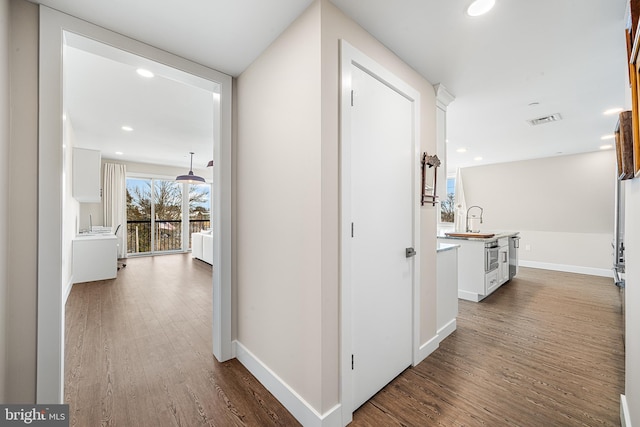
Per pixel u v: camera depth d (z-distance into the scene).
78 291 3.97
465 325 2.84
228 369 2.01
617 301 3.62
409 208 2.06
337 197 1.47
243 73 2.11
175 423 1.49
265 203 1.83
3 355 1.27
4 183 1.26
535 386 1.81
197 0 1.40
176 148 5.52
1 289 1.24
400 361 1.95
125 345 2.36
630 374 1.37
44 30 1.41
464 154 5.23
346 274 1.50
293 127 1.56
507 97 2.69
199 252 6.65
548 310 3.29
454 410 1.59
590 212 5.17
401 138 1.98
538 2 1.46
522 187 5.85
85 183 4.26
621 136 1.30
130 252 7.26
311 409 1.43
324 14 1.40
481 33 1.72
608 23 1.62
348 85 1.51
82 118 3.80
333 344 1.45
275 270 1.73
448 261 2.64
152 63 1.83
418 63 2.06
